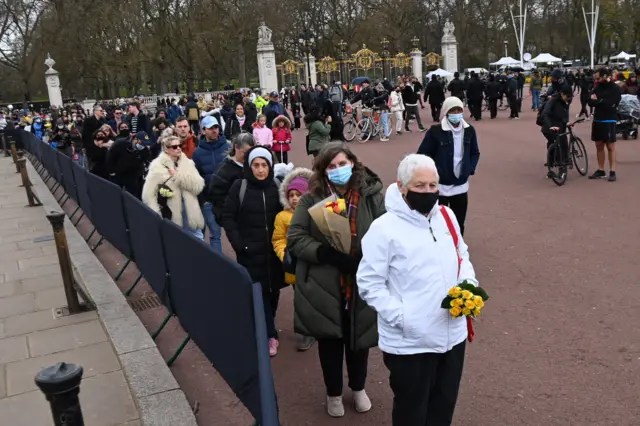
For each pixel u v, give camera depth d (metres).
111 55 50.66
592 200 8.67
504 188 10.07
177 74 64.12
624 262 6.00
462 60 68.12
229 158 5.19
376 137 19.19
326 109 12.60
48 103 56.31
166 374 4.41
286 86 47.81
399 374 2.80
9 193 14.12
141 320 5.68
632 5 58.59
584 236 6.98
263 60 42.62
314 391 4.09
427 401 2.85
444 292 2.72
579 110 23.48
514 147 14.78
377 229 2.77
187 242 4.19
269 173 4.49
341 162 3.38
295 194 4.29
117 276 6.91
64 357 4.88
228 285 3.41
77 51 51.78
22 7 52.94
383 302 2.73
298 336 5.03
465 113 26.00
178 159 6.05
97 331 5.38
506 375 4.07
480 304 2.59
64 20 51.53
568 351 4.32
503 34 67.12
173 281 4.86
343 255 3.30
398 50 60.44
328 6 62.16
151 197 5.91
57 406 2.38
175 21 51.59
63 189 13.09
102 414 3.98
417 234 2.71
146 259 5.85
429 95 22.44
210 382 4.37
